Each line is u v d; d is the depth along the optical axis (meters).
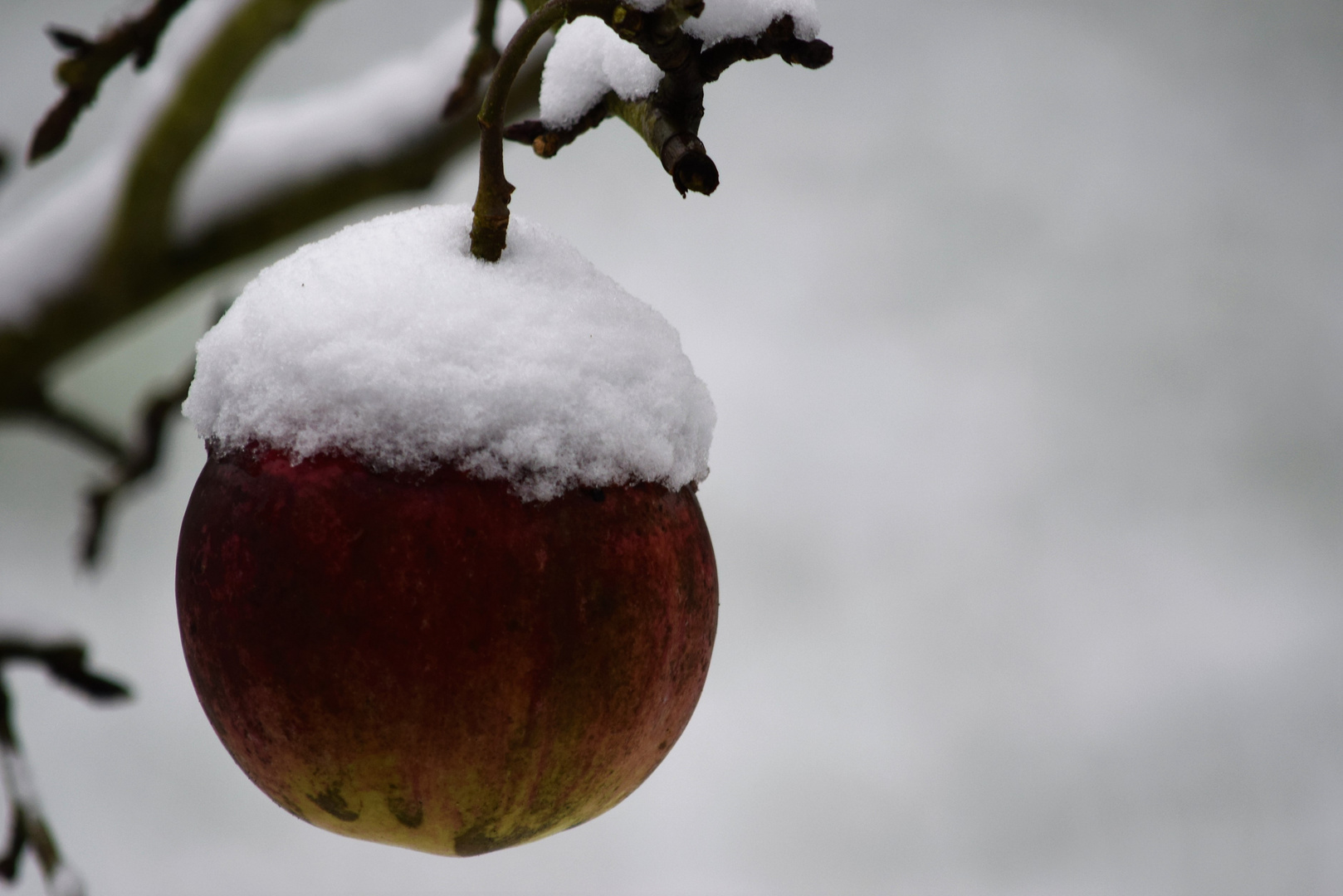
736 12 0.58
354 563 0.58
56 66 0.66
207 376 0.60
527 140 0.60
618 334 0.60
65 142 0.67
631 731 0.60
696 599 0.60
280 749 0.59
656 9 0.58
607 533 0.59
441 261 0.60
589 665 0.59
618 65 0.60
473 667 0.58
